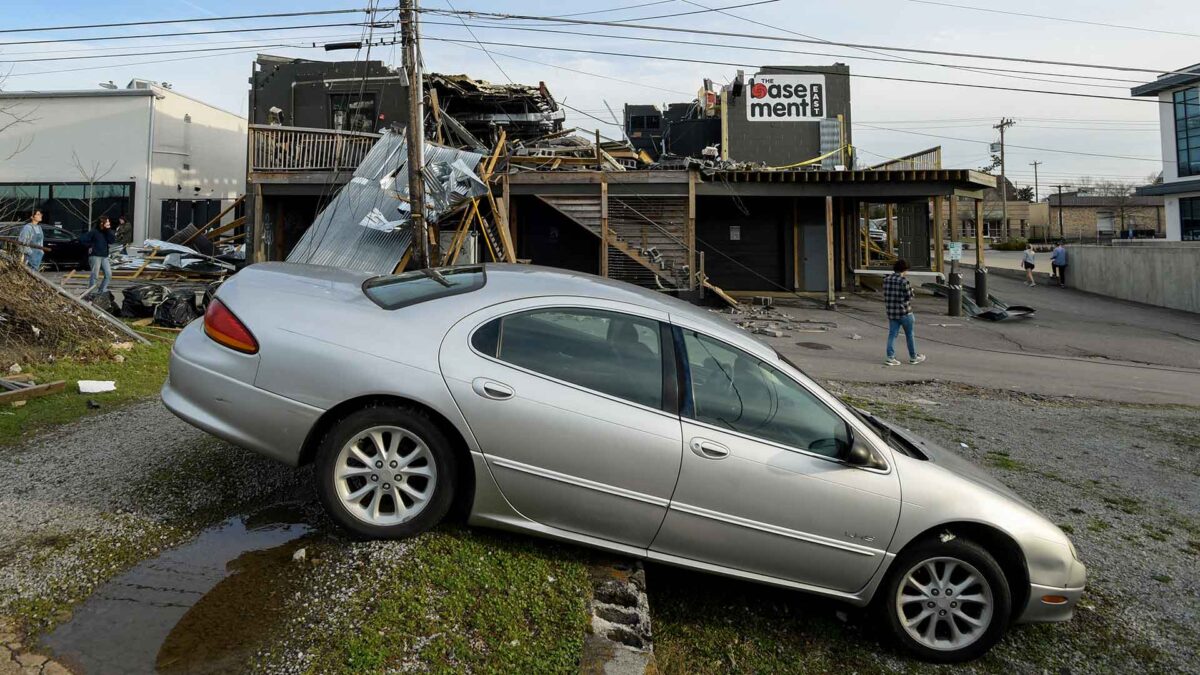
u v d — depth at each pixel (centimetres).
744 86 2419
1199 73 1667
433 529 319
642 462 305
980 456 636
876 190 1827
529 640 260
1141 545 462
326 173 1730
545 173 1778
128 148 2589
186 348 329
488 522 312
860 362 1140
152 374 701
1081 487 571
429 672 236
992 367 1154
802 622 347
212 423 315
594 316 330
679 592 359
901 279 1115
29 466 400
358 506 310
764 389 330
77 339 747
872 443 326
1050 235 6172
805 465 315
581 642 263
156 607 263
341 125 2156
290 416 307
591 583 304
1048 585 328
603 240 1791
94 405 551
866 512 317
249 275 355
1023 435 726
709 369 328
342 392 304
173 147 2720
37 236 1038
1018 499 347
